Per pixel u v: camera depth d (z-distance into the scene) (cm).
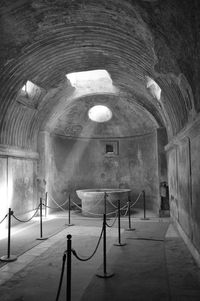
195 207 725
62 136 1823
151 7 639
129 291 562
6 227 1210
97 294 552
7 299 534
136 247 878
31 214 1473
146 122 1689
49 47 1076
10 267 708
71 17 898
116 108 1778
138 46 913
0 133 1184
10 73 1089
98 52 1141
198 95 616
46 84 1338
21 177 1386
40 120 1548
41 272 672
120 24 857
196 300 519
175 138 991
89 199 1527
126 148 1869
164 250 839
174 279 619
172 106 1008
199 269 673
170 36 659
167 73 826
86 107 1778
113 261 747
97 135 1905
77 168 1881
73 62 1238
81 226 1232
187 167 839
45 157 1597
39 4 827
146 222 1301
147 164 1733
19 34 948
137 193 1805
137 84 1324
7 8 816
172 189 1268
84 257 785
